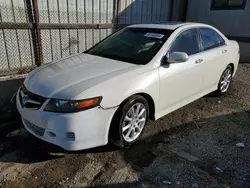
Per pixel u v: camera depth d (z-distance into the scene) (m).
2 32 4.50
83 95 2.49
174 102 3.59
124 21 7.03
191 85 3.80
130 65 3.12
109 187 2.40
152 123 3.72
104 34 6.41
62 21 5.41
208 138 3.36
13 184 2.40
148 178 2.54
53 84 2.68
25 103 2.73
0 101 4.28
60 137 2.52
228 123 3.83
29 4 4.72
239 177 2.59
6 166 2.67
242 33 8.43
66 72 2.94
